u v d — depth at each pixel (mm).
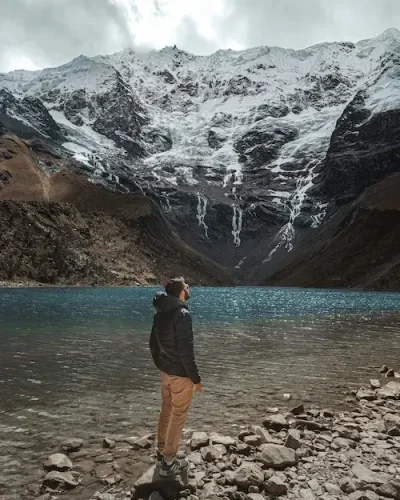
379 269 100375
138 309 34219
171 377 5555
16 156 161250
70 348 15352
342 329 23844
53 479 5199
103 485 5285
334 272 110062
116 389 9836
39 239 86188
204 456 6066
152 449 6445
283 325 25500
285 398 9555
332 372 12516
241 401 9258
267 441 6754
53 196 145125
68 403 8672
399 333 22219
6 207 87125
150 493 5031
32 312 30297
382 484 5316
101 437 6891
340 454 6328
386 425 7668
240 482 5285
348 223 132125
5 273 76500
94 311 31938
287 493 5098
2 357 13312
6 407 8266
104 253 99625
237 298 60625
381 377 12016
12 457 5988
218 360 13930
